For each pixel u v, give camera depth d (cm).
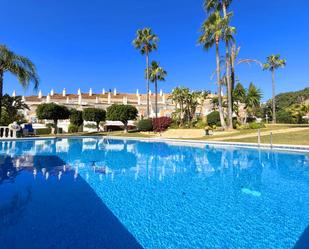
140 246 432
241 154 1573
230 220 541
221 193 750
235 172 1061
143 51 4178
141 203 656
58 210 600
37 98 6944
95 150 1923
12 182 874
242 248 421
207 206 633
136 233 481
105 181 904
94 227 504
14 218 548
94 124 4988
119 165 1255
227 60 2919
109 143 2505
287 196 714
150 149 1977
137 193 750
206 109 5994
